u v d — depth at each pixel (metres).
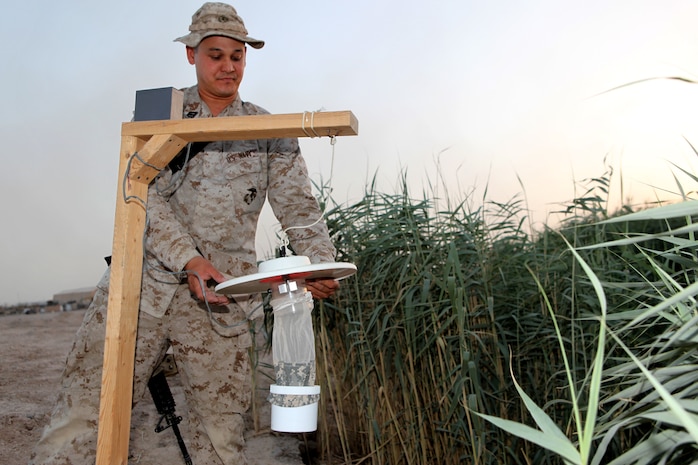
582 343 2.96
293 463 3.55
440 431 3.35
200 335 2.47
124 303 1.88
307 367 1.81
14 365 5.24
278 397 1.78
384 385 3.43
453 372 3.06
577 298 3.32
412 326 3.30
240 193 2.55
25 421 3.63
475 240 3.57
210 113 2.60
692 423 0.78
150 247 2.29
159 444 3.60
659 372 1.36
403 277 3.51
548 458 2.93
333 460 3.77
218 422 2.51
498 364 3.22
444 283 3.19
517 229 3.89
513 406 3.42
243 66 2.56
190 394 2.53
